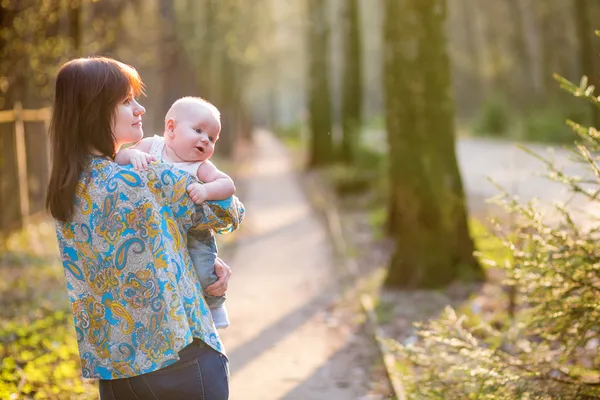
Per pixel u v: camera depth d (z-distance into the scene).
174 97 27.62
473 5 60.78
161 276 2.95
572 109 36.59
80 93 3.03
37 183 14.60
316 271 12.11
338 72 57.78
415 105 10.49
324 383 6.74
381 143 33.78
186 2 32.38
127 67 3.17
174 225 3.05
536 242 4.81
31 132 14.36
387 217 14.41
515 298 8.20
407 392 5.83
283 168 35.34
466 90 66.25
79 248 3.06
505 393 4.88
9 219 12.61
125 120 3.12
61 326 7.59
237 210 3.22
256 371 7.16
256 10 44.59
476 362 5.53
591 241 4.68
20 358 6.55
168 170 3.04
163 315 2.94
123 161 3.09
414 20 10.73
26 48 12.63
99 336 3.04
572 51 48.06
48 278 10.02
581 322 4.73
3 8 11.73
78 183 3.02
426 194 10.26
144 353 2.97
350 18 27.67
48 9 12.20
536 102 49.47
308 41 30.95
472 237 10.33
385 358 7.01
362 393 6.43
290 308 9.66
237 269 12.54
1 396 5.49
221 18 34.31
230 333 8.52
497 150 34.19
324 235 15.92
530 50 55.09
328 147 30.69
